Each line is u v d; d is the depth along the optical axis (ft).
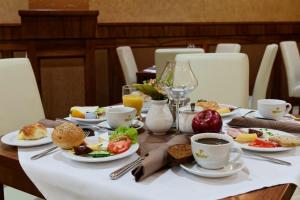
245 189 3.05
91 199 3.26
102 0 15.07
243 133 4.25
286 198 3.07
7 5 12.73
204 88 7.32
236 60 7.26
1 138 4.36
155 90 4.53
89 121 5.14
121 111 4.72
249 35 18.04
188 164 3.49
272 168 3.49
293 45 13.61
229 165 3.46
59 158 3.81
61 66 11.46
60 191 3.47
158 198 2.92
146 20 16.17
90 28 11.48
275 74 18.63
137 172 3.21
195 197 2.93
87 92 11.92
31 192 3.76
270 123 4.69
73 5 13.04
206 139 3.63
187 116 4.36
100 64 15.26
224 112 5.43
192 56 7.40
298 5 19.03
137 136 4.43
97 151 3.77
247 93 7.30
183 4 16.81
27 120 6.22
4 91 5.96
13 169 3.83
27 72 6.36
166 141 4.26
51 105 11.55
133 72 13.82
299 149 4.01
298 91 12.94
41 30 10.85
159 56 10.63
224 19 17.83
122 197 3.08
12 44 12.49
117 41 15.40
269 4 18.63
